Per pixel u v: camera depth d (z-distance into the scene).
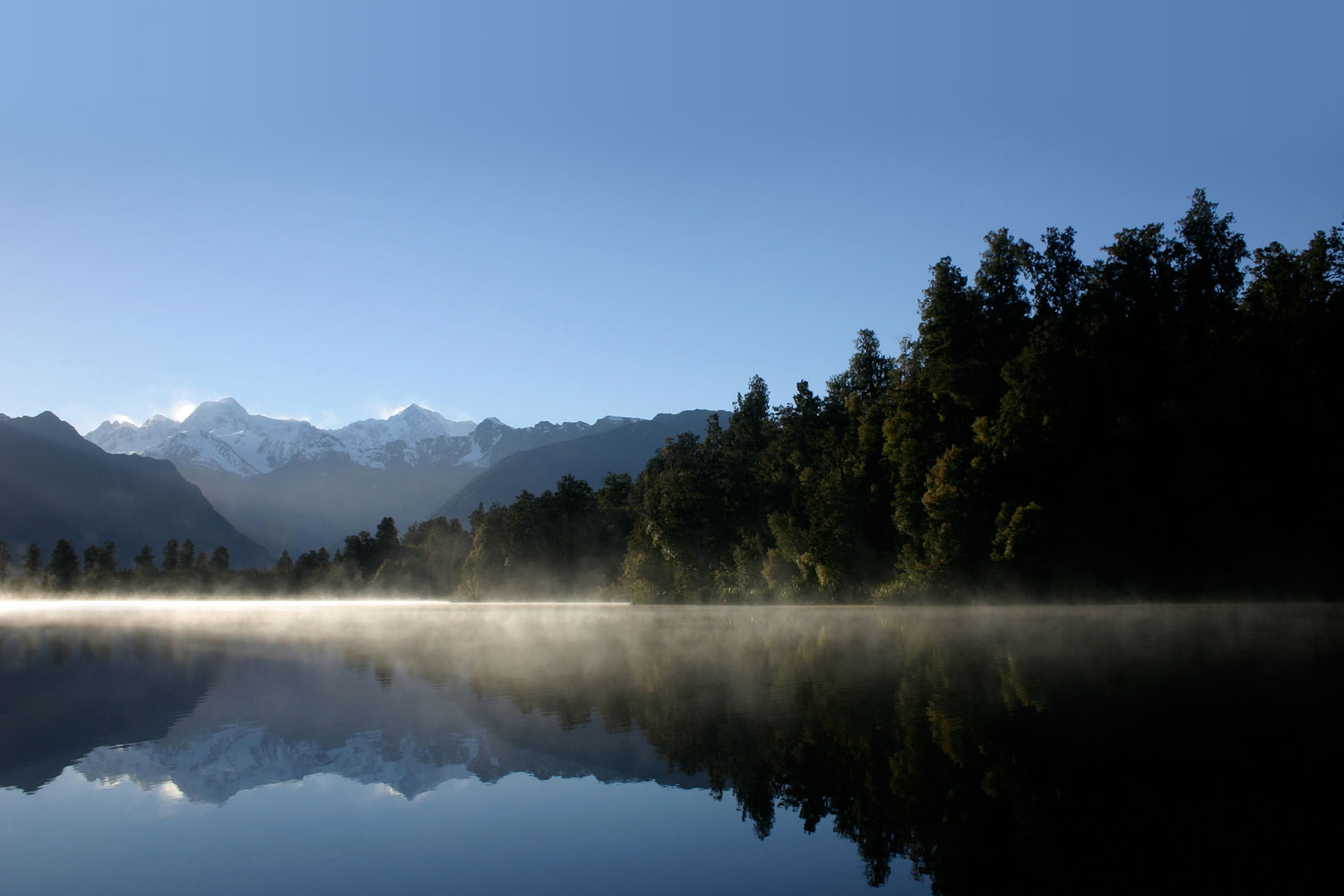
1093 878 10.02
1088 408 59.22
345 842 12.37
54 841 12.54
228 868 11.41
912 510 67.31
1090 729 16.97
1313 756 14.63
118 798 14.59
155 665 35.69
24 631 67.75
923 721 18.39
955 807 12.80
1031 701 20.27
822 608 72.44
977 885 10.07
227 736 19.33
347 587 193.75
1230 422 55.97
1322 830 11.24
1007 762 14.88
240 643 47.97
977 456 60.91
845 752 16.22
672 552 93.06
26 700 25.66
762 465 98.25
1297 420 55.62
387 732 19.34
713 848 11.82
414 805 14.00
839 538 74.88
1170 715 18.11
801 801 13.69
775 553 83.69
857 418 87.81
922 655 30.98
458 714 21.31
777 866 11.09
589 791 14.60
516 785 14.98
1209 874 9.98
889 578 74.25
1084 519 58.59
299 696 25.02
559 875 11.01
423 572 183.50
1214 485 55.84
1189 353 58.12
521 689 25.27
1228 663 26.30
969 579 61.59
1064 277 65.12
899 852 11.42
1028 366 58.66
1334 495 55.47
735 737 17.86
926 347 67.06
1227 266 62.25
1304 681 22.34
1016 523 57.06
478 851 11.88
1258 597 57.69
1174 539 57.59
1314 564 57.28
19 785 15.52
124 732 20.02
